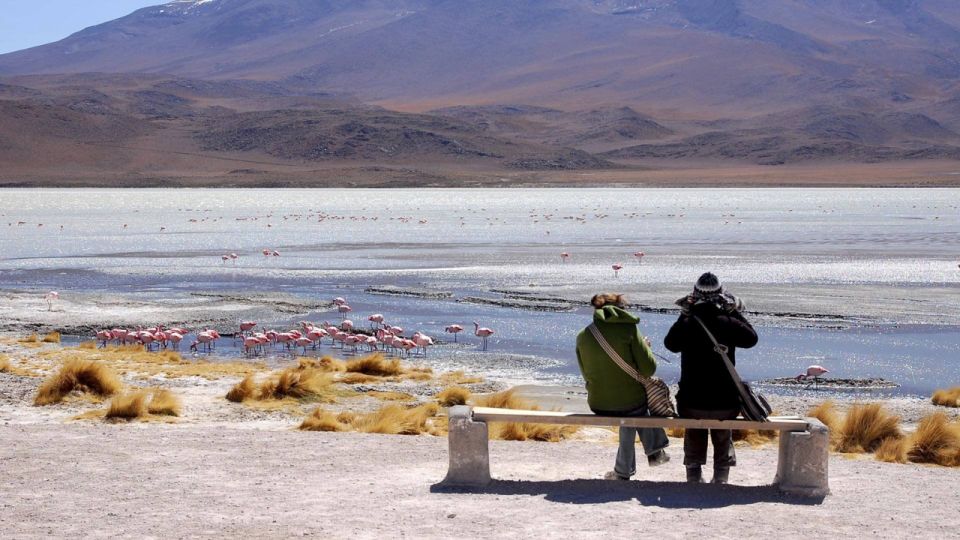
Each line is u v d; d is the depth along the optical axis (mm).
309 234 86812
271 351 34719
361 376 27250
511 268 58375
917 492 12453
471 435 12320
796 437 11992
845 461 15117
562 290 48844
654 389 12281
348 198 179500
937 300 44781
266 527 10516
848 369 30594
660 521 10742
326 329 37031
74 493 11977
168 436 16141
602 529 10422
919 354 33000
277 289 50500
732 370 11992
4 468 13336
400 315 42438
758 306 42875
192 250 71250
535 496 11859
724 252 67500
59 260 63562
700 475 12648
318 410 19656
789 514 11109
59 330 38375
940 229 90375
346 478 12867
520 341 36156
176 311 43250
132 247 73625
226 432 16719
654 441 12828
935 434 17094
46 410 21109
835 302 44125
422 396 24734
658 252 67750
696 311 12070
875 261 60906
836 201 160875
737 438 19078
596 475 13328
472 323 40156
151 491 12094
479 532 10305
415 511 11141
